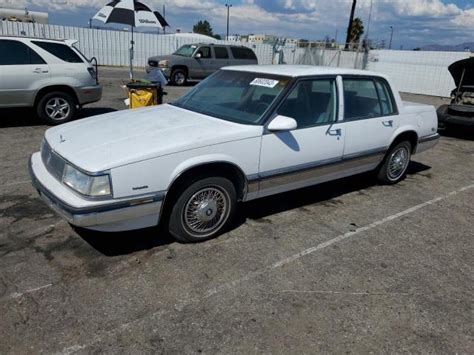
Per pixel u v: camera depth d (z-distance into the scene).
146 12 11.16
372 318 2.90
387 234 4.25
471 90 9.59
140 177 3.23
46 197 3.37
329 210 4.79
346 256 3.75
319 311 2.95
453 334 2.79
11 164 5.80
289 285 3.24
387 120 5.21
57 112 8.45
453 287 3.35
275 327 2.76
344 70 4.80
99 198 3.09
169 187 3.40
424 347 2.65
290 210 4.72
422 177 6.38
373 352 2.58
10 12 23.11
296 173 4.29
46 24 22.39
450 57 21.08
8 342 2.50
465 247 4.06
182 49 18.61
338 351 2.57
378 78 5.18
